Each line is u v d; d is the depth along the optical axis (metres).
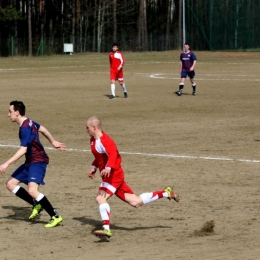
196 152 22.41
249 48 106.06
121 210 14.77
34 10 127.00
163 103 37.09
